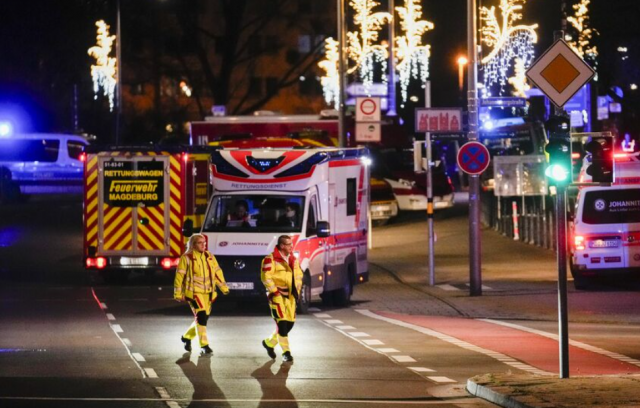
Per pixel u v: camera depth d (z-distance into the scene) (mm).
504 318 57219
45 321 54688
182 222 72312
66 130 155250
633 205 67688
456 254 90062
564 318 35406
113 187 72438
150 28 174625
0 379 37281
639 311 58688
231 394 34406
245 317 57219
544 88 35250
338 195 63469
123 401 33031
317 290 60062
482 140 136125
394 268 81250
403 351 44812
